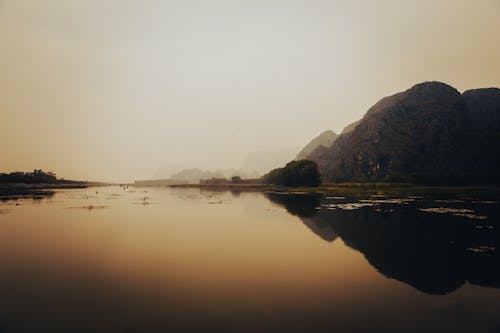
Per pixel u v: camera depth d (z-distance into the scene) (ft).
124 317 38.68
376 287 50.11
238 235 95.35
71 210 170.30
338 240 87.04
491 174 403.54
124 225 115.96
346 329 35.78
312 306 42.34
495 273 57.21
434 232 97.19
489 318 38.93
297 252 73.61
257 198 266.36
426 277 55.26
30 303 43.32
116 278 54.29
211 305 42.45
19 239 89.76
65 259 67.62
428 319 38.52
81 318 38.37
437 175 411.75
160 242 85.51
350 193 307.58
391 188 362.74
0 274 56.70
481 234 93.76
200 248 77.92
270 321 37.73
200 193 382.83
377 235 93.61
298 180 445.78
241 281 52.80
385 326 36.65
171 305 42.60
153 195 333.21
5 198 266.36
